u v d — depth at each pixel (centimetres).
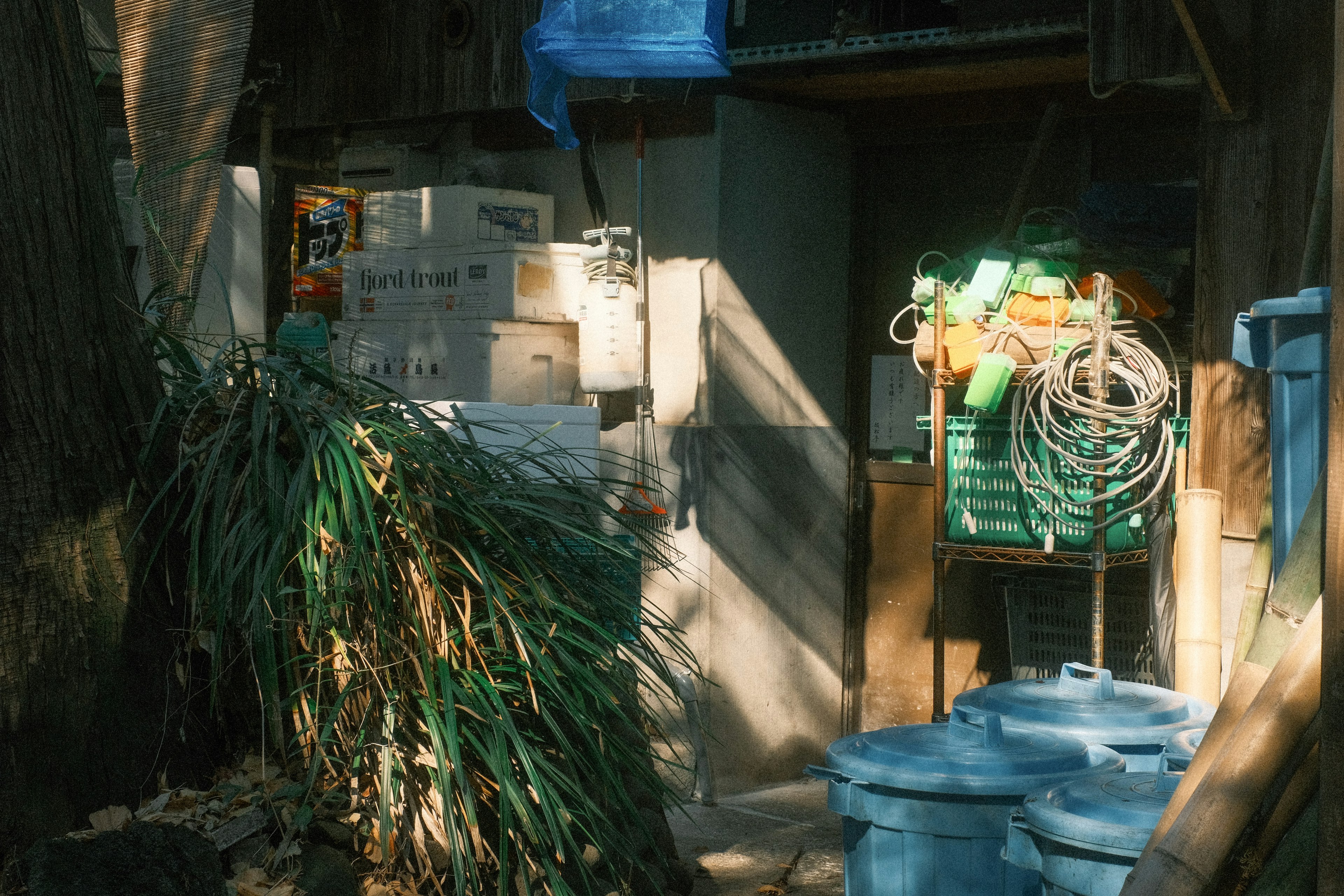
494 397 538
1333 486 207
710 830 508
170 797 272
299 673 283
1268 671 232
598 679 293
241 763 290
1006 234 498
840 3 511
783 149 572
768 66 535
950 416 546
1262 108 421
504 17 590
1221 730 233
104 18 600
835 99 584
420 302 566
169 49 377
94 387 276
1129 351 445
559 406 409
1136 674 509
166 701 280
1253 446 429
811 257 588
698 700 541
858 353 607
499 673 290
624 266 554
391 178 636
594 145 585
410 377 568
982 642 575
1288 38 414
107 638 271
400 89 633
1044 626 530
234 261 416
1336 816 202
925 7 512
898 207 595
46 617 264
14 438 262
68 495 269
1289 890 214
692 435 545
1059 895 249
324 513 282
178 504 281
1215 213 435
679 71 470
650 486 554
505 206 568
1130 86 453
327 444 280
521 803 263
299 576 283
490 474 318
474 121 630
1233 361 433
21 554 261
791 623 583
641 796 370
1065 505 465
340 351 594
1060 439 463
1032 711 326
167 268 366
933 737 309
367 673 277
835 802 303
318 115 667
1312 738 213
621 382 548
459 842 277
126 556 277
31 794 260
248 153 712
